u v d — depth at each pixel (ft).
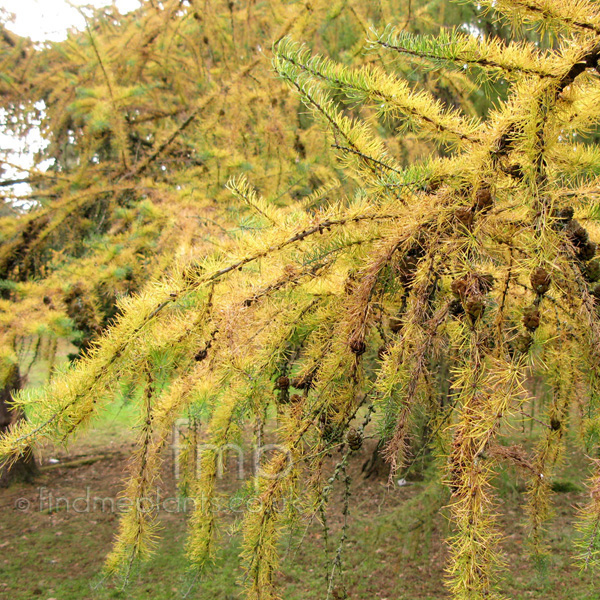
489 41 2.30
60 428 2.43
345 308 2.69
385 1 9.27
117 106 10.30
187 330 2.66
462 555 1.78
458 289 2.13
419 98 2.59
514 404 1.90
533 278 2.11
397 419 2.40
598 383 2.87
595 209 2.42
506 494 7.85
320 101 2.66
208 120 9.71
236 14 11.07
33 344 7.02
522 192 2.20
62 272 7.72
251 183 9.09
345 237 2.62
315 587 10.47
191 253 3.51
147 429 2.82
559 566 10.30
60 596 12.14
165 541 13.33
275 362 3.10
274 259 2.73
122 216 8.72
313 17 8.71
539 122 2.11
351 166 2.81
